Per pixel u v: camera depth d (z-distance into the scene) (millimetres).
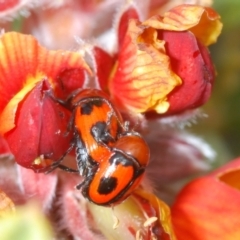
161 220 116
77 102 112
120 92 118
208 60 118
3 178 118
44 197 117
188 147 129
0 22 121
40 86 110
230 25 145
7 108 112
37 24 124
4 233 105
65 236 118
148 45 115
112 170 109
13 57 112
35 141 110
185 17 115
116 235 117
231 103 150
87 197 111
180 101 117
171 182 129
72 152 116
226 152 148
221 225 123
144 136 125
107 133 111
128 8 120
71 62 113
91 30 124
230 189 124
